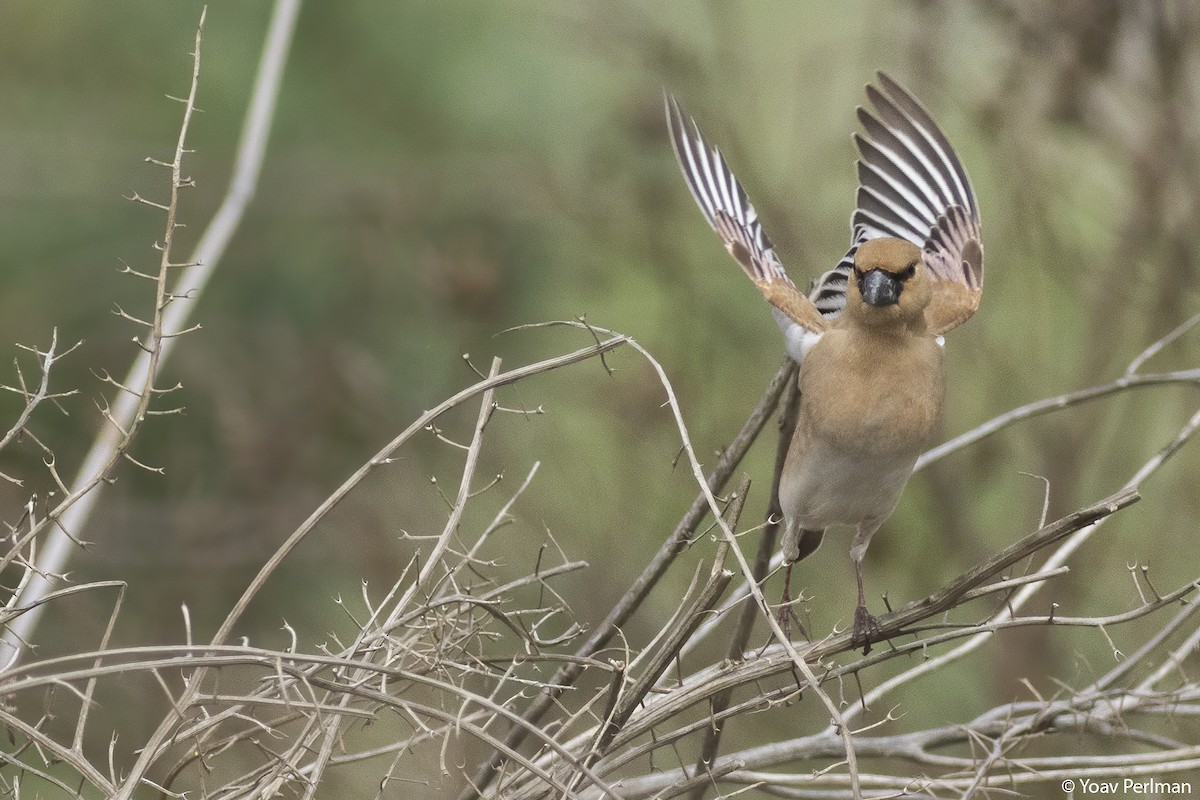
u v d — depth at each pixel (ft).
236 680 38.86
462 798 21.38
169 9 55.01
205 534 46.80
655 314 50.34
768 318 47.91
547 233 54.95
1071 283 40.34
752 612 23.57
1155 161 37.19
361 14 55.57
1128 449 42.09
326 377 49.88
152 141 54.70
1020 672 36.73
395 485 46.19
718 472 23.06
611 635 22.35
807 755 24.49
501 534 44.47
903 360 23.79
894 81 28.50
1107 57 37.14
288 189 54.29
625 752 22.85
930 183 28.25
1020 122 38.45
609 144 49.80
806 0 48.19
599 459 46.44
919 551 42.55
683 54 44.06
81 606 44.09
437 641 20.98
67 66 55.31
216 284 53.88
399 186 53.93
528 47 55.88
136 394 20.58
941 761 23.88
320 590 47.70
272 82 31.60
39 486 24.70
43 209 52.95
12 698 21.54
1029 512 39.60
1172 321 37.93
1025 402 40.32
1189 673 29.58
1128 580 39.88
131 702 37.88
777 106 47.91
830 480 24.09
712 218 26.81
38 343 50.70
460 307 50.44
